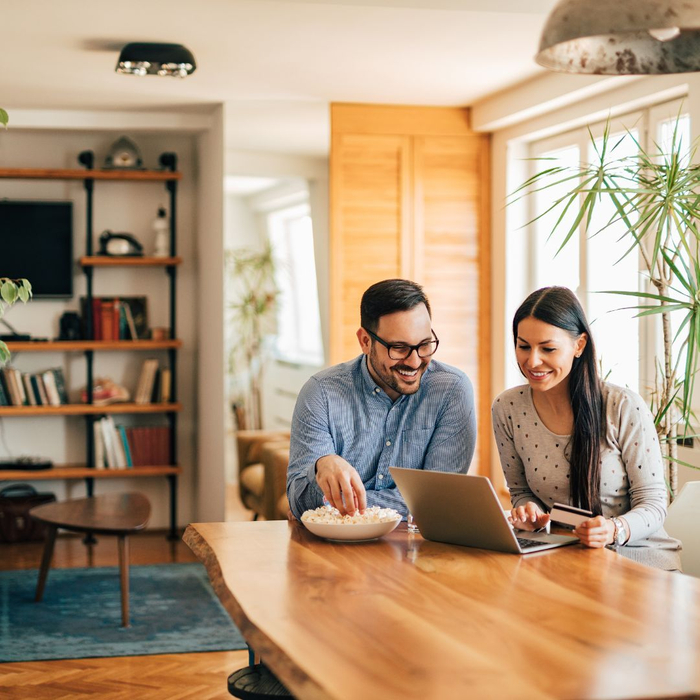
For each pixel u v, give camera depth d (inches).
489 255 228.1
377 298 86.4
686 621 58.8
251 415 359.9
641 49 82.8
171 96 212.7
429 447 95.0
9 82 199.5
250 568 73.0
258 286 366.0
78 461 246.2
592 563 74.4
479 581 68.7
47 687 132.3
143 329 246.4
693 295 120.6
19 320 243.0
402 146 223.3
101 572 201.5
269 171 259.8
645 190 125.0
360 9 149.9
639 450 92.2
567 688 47.4
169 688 132.3
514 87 205.0
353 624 58.2
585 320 91.9
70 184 244.8
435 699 45.8
